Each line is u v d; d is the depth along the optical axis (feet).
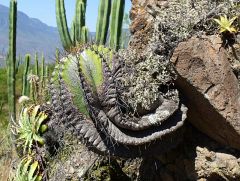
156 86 6.77
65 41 11.28
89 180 8.77
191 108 7.00
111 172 8.84
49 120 9.41
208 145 7.13
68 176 8.84
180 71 6.54
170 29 6.82
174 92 6.80
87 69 6.36
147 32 7.51
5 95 23.03
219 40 6.58
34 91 10.19
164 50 6.88
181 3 7.11
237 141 6.68
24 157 9.64
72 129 6.61
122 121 6.42
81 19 11.25
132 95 6.68
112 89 6.40
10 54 12.46
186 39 6.57
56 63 7.13
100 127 6.43
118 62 6.79
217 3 7.04
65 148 9.11
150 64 6.89
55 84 6.87
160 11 7.28
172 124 6.68
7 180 11.30
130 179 8.98
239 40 6.58
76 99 6.47
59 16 11.28
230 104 6.45
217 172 6.87
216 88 6.44
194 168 7.18
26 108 9.84
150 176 8.15
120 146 6.64
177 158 7.50
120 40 10.08
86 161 8.85
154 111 6.70
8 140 11.95
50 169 9.27
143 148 6.77
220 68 6.44
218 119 6.61
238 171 6.73
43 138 9.37
